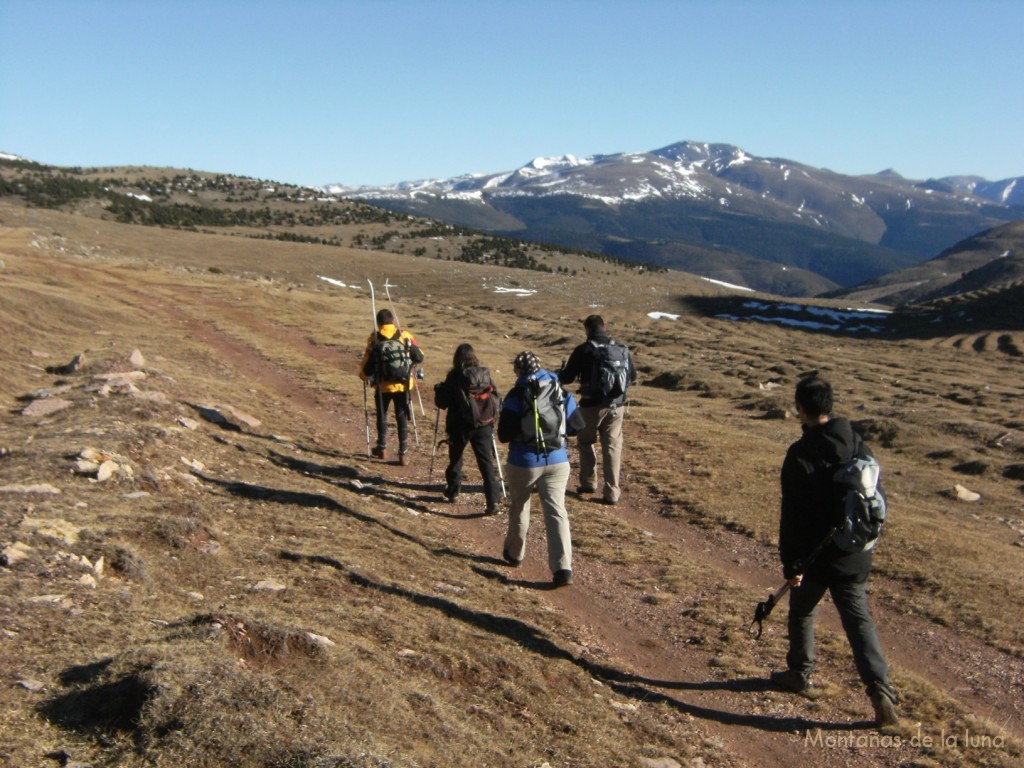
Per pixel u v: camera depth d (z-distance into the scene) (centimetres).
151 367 1647
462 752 441
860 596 571
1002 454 1805
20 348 1655
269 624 479
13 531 577
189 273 5866
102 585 541
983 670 673
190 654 418
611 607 774
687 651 689
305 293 5569
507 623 671
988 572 902
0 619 448
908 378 3741
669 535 1026
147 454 899
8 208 11306
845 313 8400
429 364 2609
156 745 359
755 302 8950
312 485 1013
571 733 514
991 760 529
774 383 2983
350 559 730
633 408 1981
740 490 1205
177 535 654
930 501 1370
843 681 639
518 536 841
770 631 729
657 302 8725
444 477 1237
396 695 472
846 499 548
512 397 789
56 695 391
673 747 529
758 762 529
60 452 818
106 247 9538
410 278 9925
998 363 4897
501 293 8975
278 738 371
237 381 1936
